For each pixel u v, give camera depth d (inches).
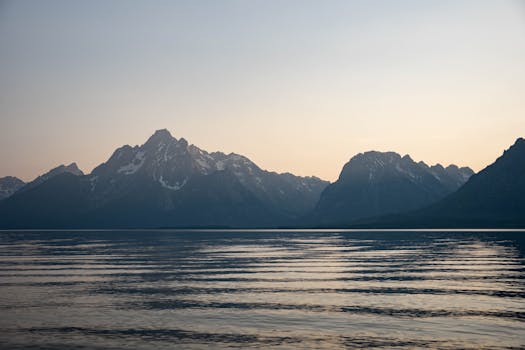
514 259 4621.1
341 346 1764.3
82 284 3201.3
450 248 6299.2
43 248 7396.7
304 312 2283.5
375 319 2133.4
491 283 3073.3
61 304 2507.4
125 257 5428.2
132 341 1844.2
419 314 2215.8
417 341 1813.5
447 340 1818.4
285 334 1919.3
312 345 1779.0
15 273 3816.4
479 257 4881.9
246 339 1857.8
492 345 1759.4
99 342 1835.6
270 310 2333.9
